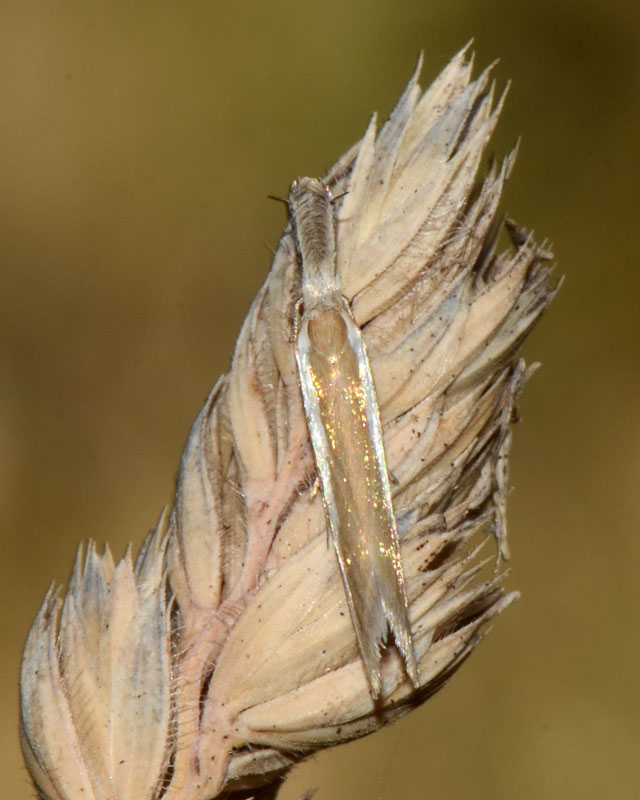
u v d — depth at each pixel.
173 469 0.17
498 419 0.09
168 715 0.09
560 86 0.18
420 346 0.09
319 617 0.09
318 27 0.18
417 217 0.09
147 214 0.18
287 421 0.09
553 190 0.18
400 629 0.09
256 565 0.09
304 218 0.09
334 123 0.18
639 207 0.18
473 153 0.09
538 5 0.18
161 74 0.18
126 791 0.09
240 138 0.18
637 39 0.18
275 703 0.09
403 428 0.09
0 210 0.17
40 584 0.16
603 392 0.18
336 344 0.09
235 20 0.18
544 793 0.15
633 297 0.18
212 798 0.09
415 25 0.18
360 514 0.09
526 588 0.17
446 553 0.09
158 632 0.09
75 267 0.17
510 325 0.09
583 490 0.17
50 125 0.17
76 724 0.09
